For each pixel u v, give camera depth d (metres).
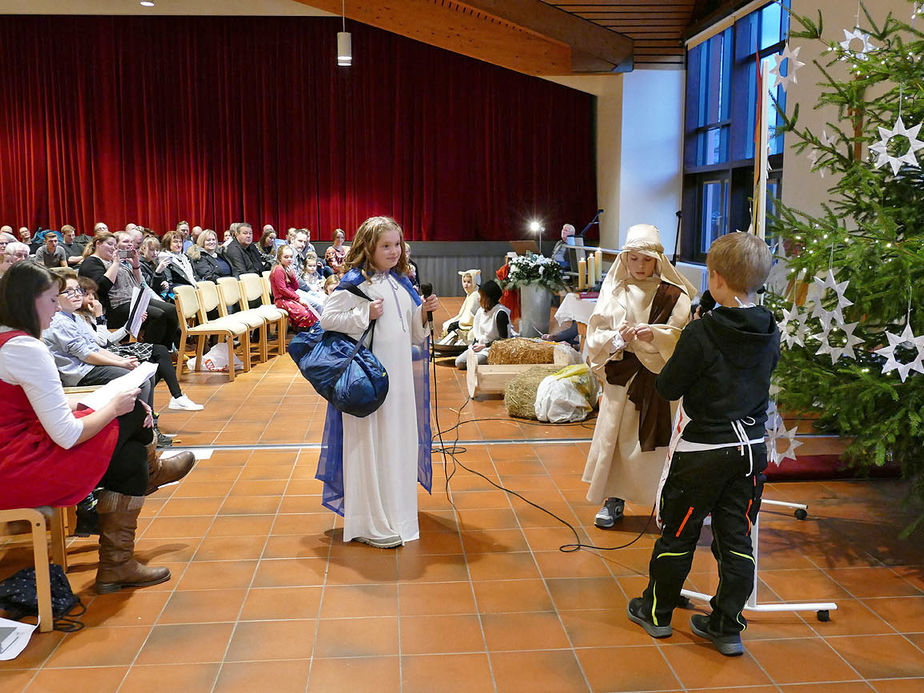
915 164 3.25
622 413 3.63
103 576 3.18
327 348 3.48
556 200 13.73
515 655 2.73
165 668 2.65
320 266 11.42
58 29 12.84
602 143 12.70
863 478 4.46
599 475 3.65
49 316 2.85
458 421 5.84
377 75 13.38
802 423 5.38
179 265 8.42
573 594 3.16
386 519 3.63
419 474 3.85
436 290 13.92
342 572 3.35
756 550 3.00
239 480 4.50
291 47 13.19
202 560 3.47
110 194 13.28
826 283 2.93
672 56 10.85
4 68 12.90
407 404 3.63
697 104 10.80
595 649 2.76
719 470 2.59
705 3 10.26
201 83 13.14
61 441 2.77
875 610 3.04
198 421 5.82
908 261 2.87
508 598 3.13
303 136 13.39
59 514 3.24
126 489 3.15
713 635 2.77
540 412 5.79
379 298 3.47
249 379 7.34
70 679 2.58
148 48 12.98
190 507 4.09
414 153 13.61
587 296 7.12
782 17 8.37
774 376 3.33
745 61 9.38
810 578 3.31
